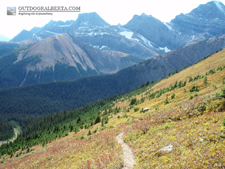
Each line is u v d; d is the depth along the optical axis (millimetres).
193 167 14547
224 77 46719
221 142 15984
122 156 24297
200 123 23109
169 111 35844
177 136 22266
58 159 38875
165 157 18344
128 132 35344
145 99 109750
